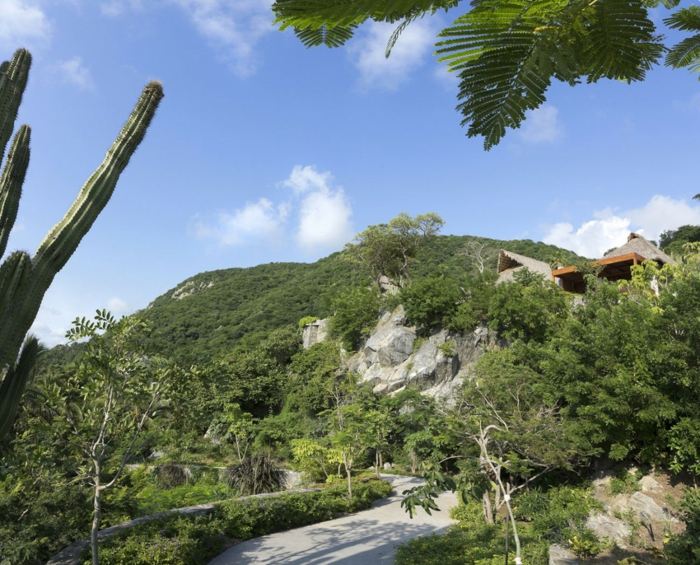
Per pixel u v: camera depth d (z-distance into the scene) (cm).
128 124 536
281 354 4400
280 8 99
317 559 1038
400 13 103
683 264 2367
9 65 479
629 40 107
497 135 111
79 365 806
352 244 4456
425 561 934
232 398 3481
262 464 1920
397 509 1552
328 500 1449
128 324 855
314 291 6738
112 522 1110
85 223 498
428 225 4338
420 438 1570
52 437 816
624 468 1339
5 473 847
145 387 846
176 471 2073
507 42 106
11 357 445
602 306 1755
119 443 872
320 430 2698
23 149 483
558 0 102
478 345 2698
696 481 1202
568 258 4066
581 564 913
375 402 2433
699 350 1259
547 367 1443
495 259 5941
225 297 7581
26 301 454
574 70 110
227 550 1103
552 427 1284
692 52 158
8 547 838
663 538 999
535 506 1259
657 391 1254
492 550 976
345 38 111
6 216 467
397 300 3406
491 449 1245
